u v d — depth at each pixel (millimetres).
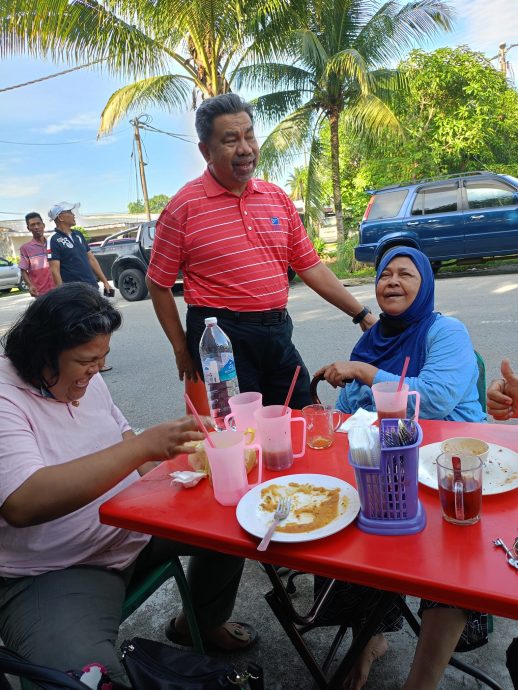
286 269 2727
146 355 6957
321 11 10367
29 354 1527
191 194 2520
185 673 1164
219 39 9500
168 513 1427
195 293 2600
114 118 11008
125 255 11516
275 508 1334
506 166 12352
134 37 8781
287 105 11570
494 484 1340
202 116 2410
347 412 2369
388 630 1833
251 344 2596
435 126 12656
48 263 6777
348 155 14469
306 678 1972
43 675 1059
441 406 2000
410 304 2176
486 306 6949
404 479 1180
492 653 1993
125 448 1466
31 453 1467
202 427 1396
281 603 1570
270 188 2666
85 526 1633
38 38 7871
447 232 9211
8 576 1576
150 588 1758
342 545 1188
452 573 1056
